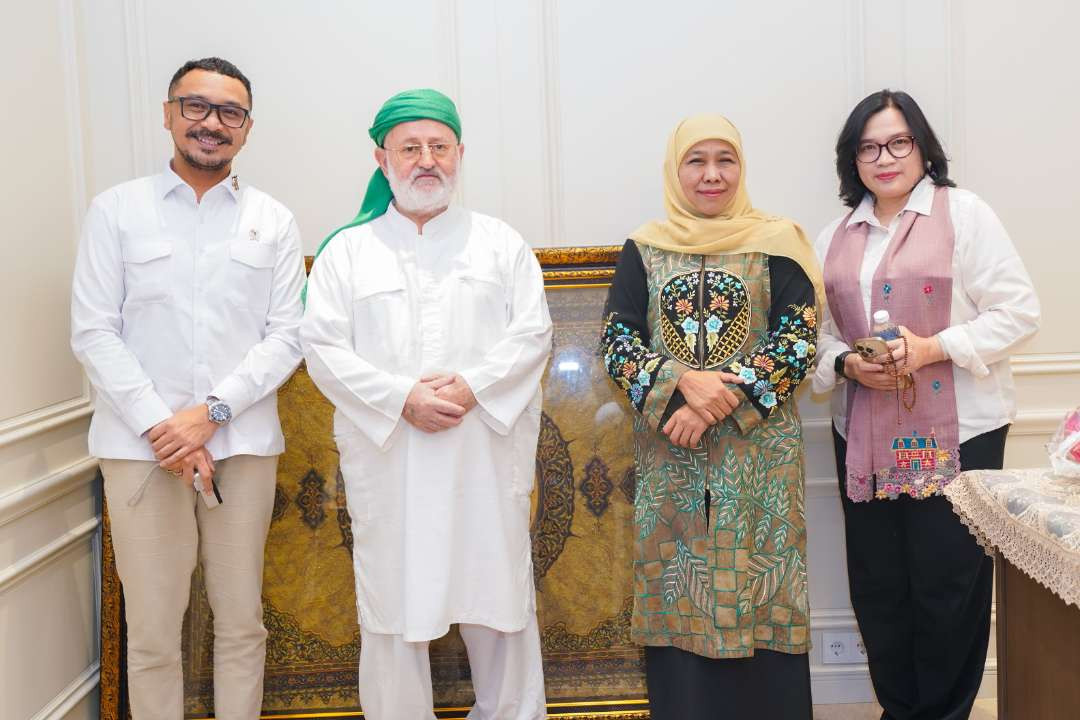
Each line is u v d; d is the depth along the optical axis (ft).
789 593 6.95
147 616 7.04
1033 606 5.59
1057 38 8.76
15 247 7.19
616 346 7.23
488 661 7.18
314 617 8.13
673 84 8.77
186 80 6.93
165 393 6.97
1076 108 8.81
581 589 8.16
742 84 8.79
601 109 8.78
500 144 8.77
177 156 7.18
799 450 7.05
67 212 8.08
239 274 7.10
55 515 7.68
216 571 7.23
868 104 7.54
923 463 7.22
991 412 7.27
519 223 8.83
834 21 8.77
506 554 6.75
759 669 7.05
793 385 6.82
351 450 6.81
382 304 6.81
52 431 7.64
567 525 8.21
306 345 6.85
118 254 6.98
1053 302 8.93
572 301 8.32
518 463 7.01
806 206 8.89
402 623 6.63
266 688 8.05
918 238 7.35
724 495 6.91
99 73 8.56
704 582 6.95
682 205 7.43
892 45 8.77
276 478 8.04
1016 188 8.86
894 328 7.12
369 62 8.71
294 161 8.75
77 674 8.05
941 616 7.29
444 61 8.70
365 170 8.78
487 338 6.95
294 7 8.65
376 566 6.73
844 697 9.00
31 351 7.39
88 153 8.46
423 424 6.48
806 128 8.83
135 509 6.93
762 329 7.06
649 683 7.45
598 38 8.75
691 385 6.78
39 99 7.67
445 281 6.92
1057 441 5.70
